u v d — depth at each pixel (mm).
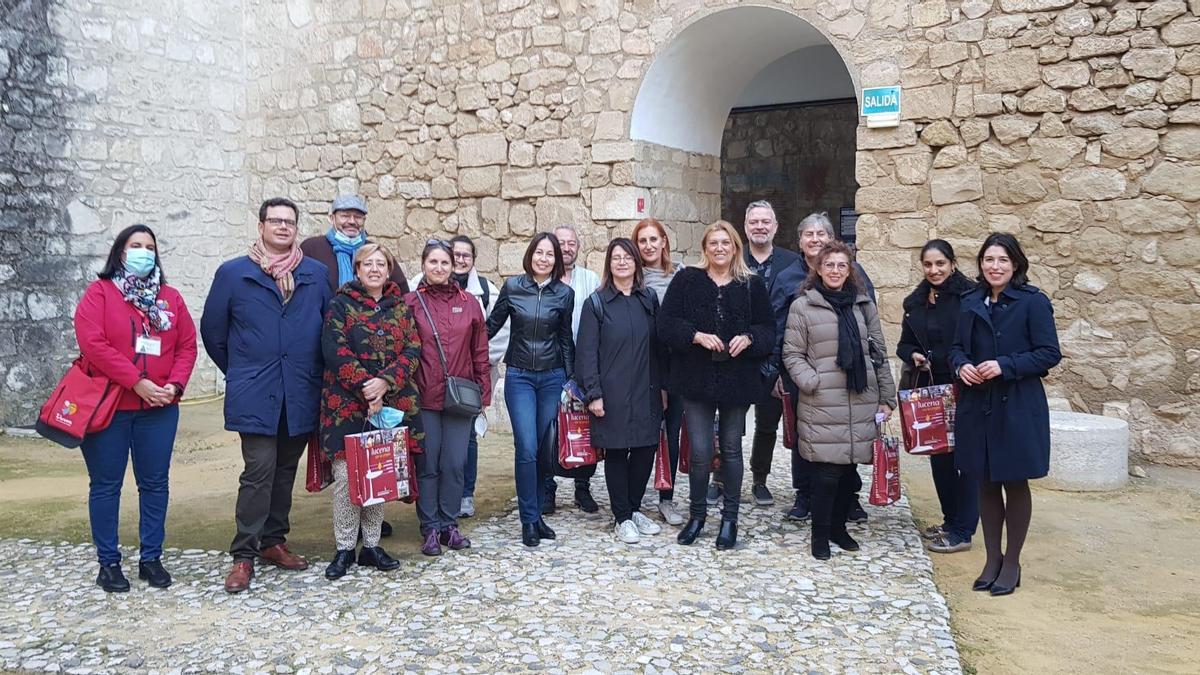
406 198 8336
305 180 8875
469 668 2955
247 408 3695
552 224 7602
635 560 4031
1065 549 4262
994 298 3707
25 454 6625
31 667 2986
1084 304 5859
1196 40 5484
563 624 3309
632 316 4262
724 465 4188
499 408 7059
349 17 8500
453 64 8000
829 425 3977
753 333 4059
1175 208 5582
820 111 9914
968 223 6129
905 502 5004
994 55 5992
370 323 3830
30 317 7621
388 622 3348
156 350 3656
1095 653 3166
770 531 4453
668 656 3041
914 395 4062
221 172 9016
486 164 7887
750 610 3436
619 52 7234
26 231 7570
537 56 7578
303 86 8820
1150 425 5723
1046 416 3633
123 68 8172
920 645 3127
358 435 3709
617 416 4227
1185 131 5539
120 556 3770
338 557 3875
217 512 4953
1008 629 3369
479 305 4281
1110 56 5699
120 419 3660
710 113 8273
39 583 3803
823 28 6484
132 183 8281
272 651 3100
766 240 4715
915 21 6203
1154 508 4895
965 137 6102
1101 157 5758
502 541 4340
